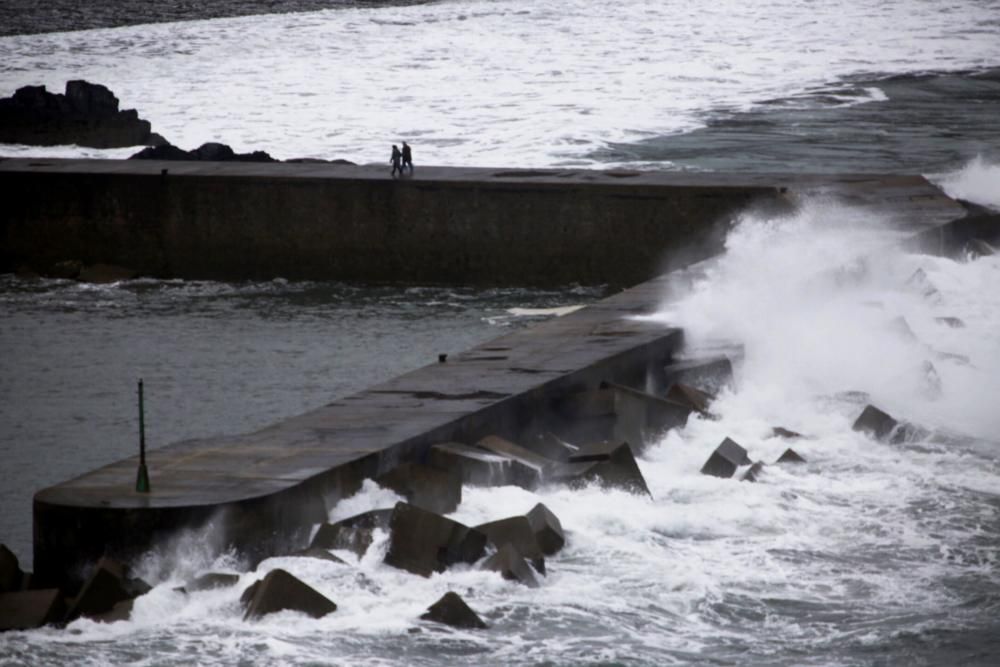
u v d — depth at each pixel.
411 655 54.75
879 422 82.31
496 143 186.12
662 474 75.44
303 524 62.62
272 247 144.62
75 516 59.16
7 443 88.06
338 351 112.50
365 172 146.62
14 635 55.09
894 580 63.41
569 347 87.69
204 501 59.84
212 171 147.50
